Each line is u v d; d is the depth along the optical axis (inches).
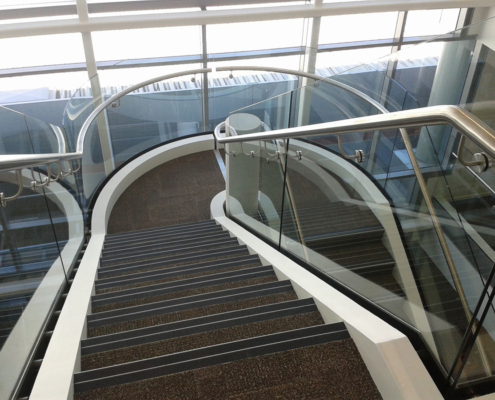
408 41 297.9
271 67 283.7
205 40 276.5
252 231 173.9
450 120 50.6
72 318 92.1
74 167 191.2
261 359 72.5
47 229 111.0
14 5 244.5
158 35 269.6
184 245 165.9
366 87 141.9
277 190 137.6
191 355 75.7
